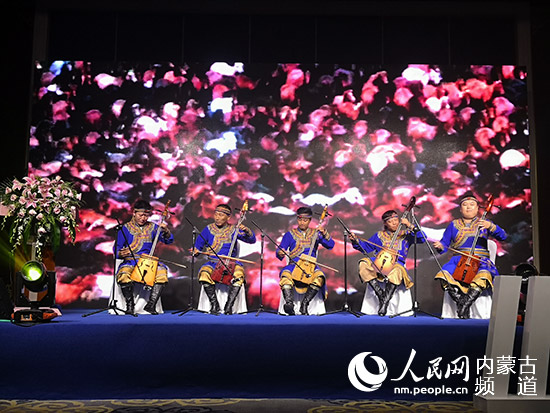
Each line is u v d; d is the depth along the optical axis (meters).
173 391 4.50
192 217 6.90
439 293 6.84
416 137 6.99
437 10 7.26
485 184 6.95
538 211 6.97
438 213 6.92
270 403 4.32
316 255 6.25
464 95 7.03
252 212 6.92
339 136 7.00
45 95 6.95
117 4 7.22
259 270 6.84
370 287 6.07
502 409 4.12
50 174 6.87
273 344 4.54
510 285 4.26
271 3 7.24
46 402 4.31
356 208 6.93
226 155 6.98
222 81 7.04
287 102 7.03
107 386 4.46
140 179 6.92
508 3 7.23
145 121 6.97
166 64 7.04
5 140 6.95
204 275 5.82
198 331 4.54
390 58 7.30
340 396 4.52
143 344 4.51
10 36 7.06
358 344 4.57
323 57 7.29
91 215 6.84
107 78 7.00
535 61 7.18
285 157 6.98
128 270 5.73
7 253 6.56
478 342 4.57
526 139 6.99
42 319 4.60
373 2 7.23
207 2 7.22
